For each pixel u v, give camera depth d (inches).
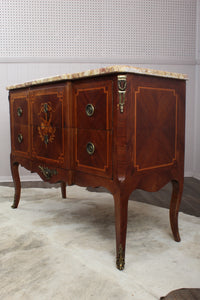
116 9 154.7
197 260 71.4
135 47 158.1
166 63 160.9
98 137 70.2
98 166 71.1
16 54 152.0
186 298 57.2
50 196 124.3
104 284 61.4
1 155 156.2
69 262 70.2
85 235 85.2
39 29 151.9
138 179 69.7
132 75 65.2
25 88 97.1
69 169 79.2
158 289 59.8
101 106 68.4
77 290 59.4
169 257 72.8
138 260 71.2
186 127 166.2
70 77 74.5
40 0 150.3
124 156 65.3
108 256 73.2
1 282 62.2
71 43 154.1
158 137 74.0
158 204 114.7
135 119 67.1
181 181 82.0
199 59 160.7
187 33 160.7
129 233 86.7
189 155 168.1
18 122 103.9
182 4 158.6
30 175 157.6
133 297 57.3
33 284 61.4
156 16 157.5
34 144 94.1
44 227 91.0
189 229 89.4
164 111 75.1
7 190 135.2
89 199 120.0
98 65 156.7
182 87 80.2
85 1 152.4
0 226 91.7
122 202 66.4
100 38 155.3
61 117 79.4
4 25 150.0
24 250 76.2
